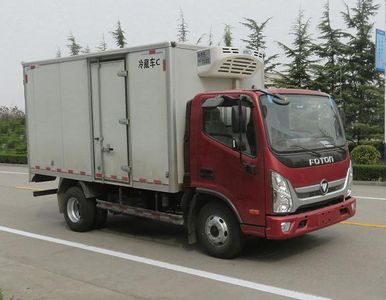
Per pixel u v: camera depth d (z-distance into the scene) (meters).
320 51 23.12
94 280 6.22
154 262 6.93
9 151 28.75
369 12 22.78
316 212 6.54
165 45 7.05
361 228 8.53
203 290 5.71
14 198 13.41
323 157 6.73
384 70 17.03
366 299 5.28
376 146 21.22
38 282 5.99
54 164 9.38
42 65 9.40
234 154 6.49
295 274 6.18
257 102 6.32
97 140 8.38
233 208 6.58
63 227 9.52
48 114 9.39
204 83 7.47
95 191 8.84
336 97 22.53
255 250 7.30
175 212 7.67
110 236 8.62
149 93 7.38
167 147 7.16
